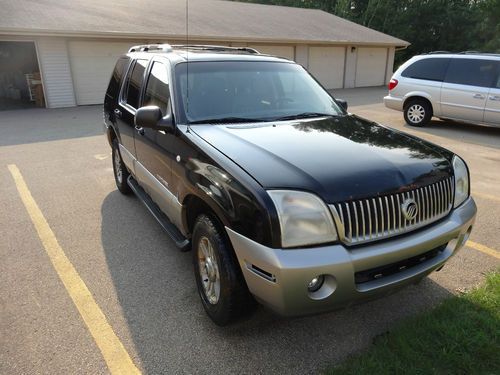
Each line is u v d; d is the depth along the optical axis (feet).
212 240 8.86
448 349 8.57
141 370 8.33
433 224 8.84
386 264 7.92
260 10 85.05
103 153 26.76
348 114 13.16
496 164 24.26
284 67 13.87
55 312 10.12
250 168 8.25
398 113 45.16
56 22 49.75
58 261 12.62
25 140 31.14
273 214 7.39
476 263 12.41
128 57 16.94
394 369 8.05
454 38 125.08
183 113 11.11
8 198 18.16
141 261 12.66
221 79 12.35
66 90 51.26
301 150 9.06
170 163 11.03
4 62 63.10
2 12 50.06
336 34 78.23
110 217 15.99
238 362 8.54
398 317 9.96
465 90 32.17
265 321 9.86
